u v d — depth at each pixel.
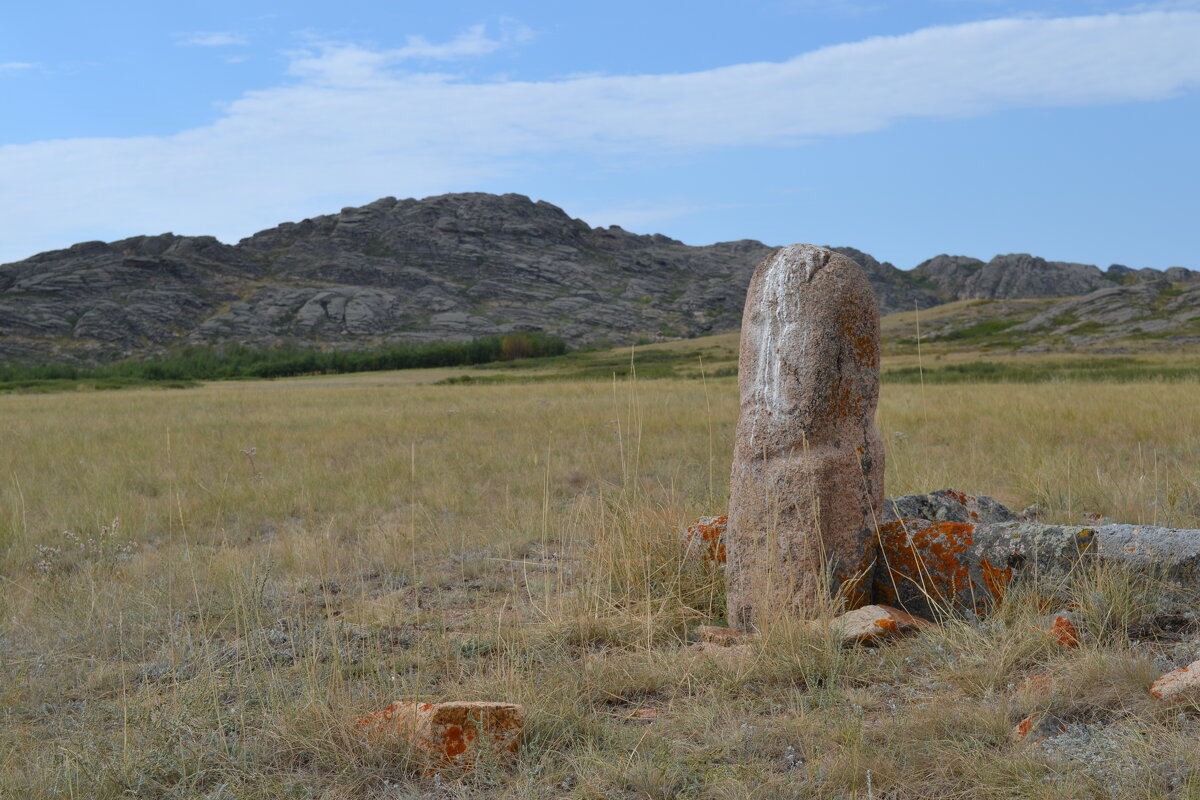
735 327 187.50
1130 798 2.83
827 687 3.94
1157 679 3.64
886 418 15.70
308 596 6.30
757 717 3.79
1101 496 8.07
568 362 91.62
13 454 14.71
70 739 3.92
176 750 3.66
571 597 5.47
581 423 17.00
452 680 4.42
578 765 3.45
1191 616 4.31
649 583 5.57
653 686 4.30
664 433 15.15
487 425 17.98
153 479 11.88
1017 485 8.91
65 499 10.38
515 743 3.61
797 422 4.99
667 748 3.46
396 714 3.73
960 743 3.33
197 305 169.00
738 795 3.09
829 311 4.98
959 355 67.88
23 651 5.20
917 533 5.14
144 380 71.31
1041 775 3.04
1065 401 17.56
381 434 16.61
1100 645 4.09
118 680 4.74
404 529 8.20
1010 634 4.28
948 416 15.58
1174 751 3.05
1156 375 29.62
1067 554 4.73
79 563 7.57
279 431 17.72
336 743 3.70
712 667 4.32
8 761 3.71
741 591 5.18
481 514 9.09
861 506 5.04
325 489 10.85
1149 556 4.55
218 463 13.20
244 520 9.48
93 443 16.00
